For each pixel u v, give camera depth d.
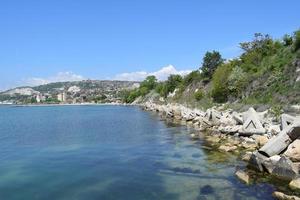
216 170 21.62
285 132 21.03
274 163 19.64
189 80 108.25
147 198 17.25
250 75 62.44
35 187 19.72
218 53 95.19
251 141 28.72
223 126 37.44
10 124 68.81
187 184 19.11
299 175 18.19
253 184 18.22
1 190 19.28
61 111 129.88
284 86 47.50
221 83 69.75
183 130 44.22
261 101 50.00
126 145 33.31
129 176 21.38
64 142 37.19
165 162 24.70
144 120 65.44
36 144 36.34
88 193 18.39
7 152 31.41
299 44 52.66
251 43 74.50
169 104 100.00
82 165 24.86
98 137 40.56
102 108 148.62
